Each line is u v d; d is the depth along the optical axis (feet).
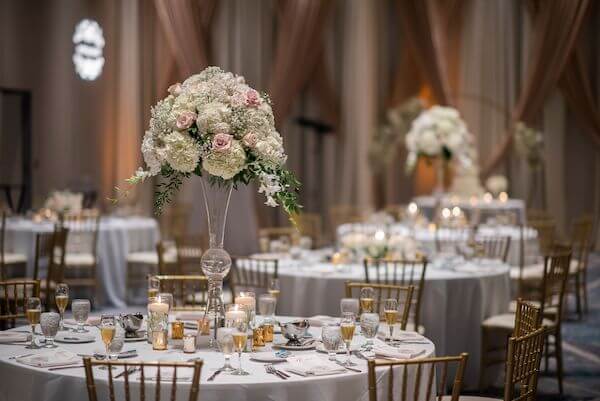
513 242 28.45
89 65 39.42
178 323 12.85
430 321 19.62
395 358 11.94
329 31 46.14
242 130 12.28
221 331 10.95
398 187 47.62
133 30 38.75
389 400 10.13
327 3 40.91
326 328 11.73
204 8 37.19
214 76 12.67
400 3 46.42
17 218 32.17
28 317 12.48
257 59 40.45
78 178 39.29
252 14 40.34
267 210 40.06
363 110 46.32
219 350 12.34
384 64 47.44
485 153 47.47
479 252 22.61
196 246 23.70
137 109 38.86
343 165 46.16
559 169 47.14
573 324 28.37
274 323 14.02
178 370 10.93
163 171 12.79
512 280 26.32
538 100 46.03
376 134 46.52
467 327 20.06
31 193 39.09
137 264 31.71
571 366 22.52
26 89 39.60
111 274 30.40
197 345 12.61
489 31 47.29
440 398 10.35
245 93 12.34
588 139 47.11
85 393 10.61
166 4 36.17
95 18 39.63
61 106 39.93
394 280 18.75
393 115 46.85
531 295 23.18
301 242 24.20
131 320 13.17
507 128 47.16
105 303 30.19
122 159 39.24
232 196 39.75
